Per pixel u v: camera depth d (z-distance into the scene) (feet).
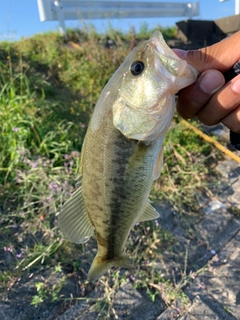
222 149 1.98
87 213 0.79
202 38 3.39
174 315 1.22
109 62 2.74
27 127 1.80
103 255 0.82
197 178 1.76
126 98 0.69
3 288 1.22
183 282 1.32
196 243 1.48
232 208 1.66
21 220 1.46
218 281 1.33
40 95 2.30
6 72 2.31
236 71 0.68
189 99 0.70
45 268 1.31
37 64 2.70
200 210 1.64
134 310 1.22
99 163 0.73
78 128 2.04
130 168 0.72
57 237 1.38
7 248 1.33
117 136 0.70
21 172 1.59
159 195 1.68
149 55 0.67
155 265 1.36
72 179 1.61
